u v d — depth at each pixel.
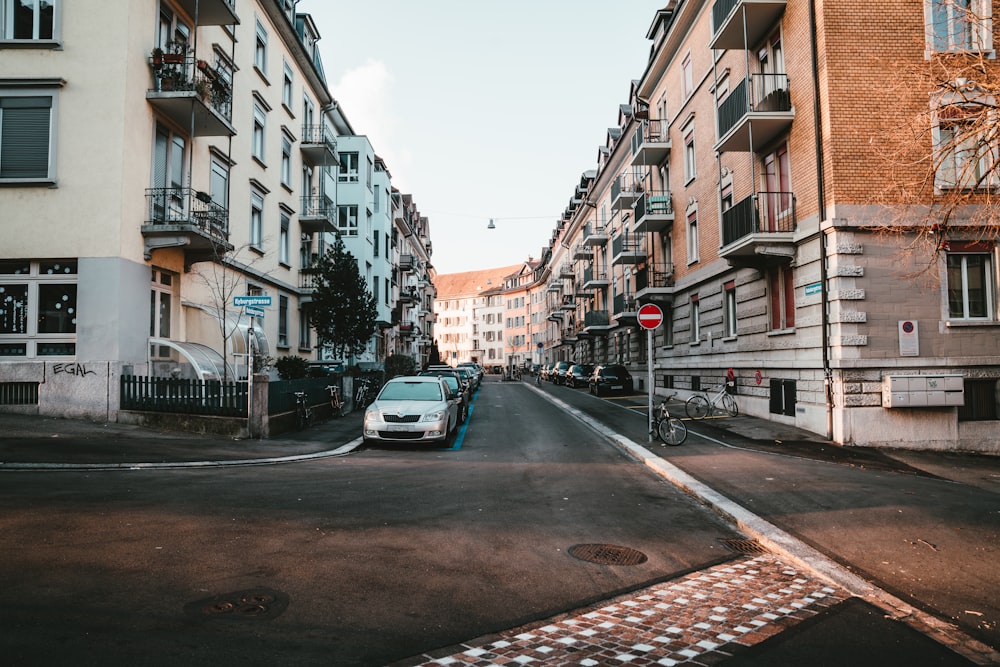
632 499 8.70
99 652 3.59
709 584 5.37
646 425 17.75
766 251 15.74
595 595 4.98
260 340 20.69
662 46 26.17
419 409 13.62
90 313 13.69
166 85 15.02
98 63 14.04
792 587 5.36
